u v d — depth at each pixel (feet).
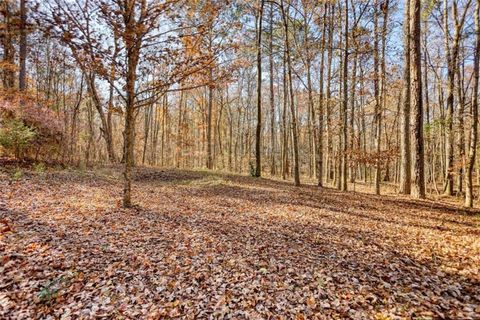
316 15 51.67
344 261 17.16
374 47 49.03
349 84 60.90
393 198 41.16
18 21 20.24
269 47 60.85
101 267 14.98
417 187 41.96
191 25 23.45
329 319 11.66
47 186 30.27
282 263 16.53
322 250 18.88
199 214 25.81
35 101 45.29
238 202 32.17
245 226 23.20
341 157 49.16
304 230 23.00
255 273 15.23
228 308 12.28
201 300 12.82
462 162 42.32
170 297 12.95
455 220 28.76
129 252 16.88
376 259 17.60
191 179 47.83
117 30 20.76
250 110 120.78
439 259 17.70
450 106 48.62
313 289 13.85
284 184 49.55
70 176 37.40
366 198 39.83
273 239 20.53
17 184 29.04
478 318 11.43
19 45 45.75
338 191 46.34
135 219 22.68
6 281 12.98
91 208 24.38
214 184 43.21
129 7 20.90
